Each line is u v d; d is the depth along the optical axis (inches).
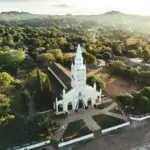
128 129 3563.0
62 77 4655.5
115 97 4525.1
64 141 3248.0
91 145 3228.3
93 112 3964.1
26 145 3144.7
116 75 5684.1
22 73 5708.7
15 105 3951.8
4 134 3326.8
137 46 7824.8
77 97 3966.5
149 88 4210.1
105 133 3469.5
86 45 7691.9
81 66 3789.4
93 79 4586.6
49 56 6117.1
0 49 7135.8
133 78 5428.2
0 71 5467.5
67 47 7657.5
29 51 7362.2
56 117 3804.1
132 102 3964.1
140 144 3248.0
